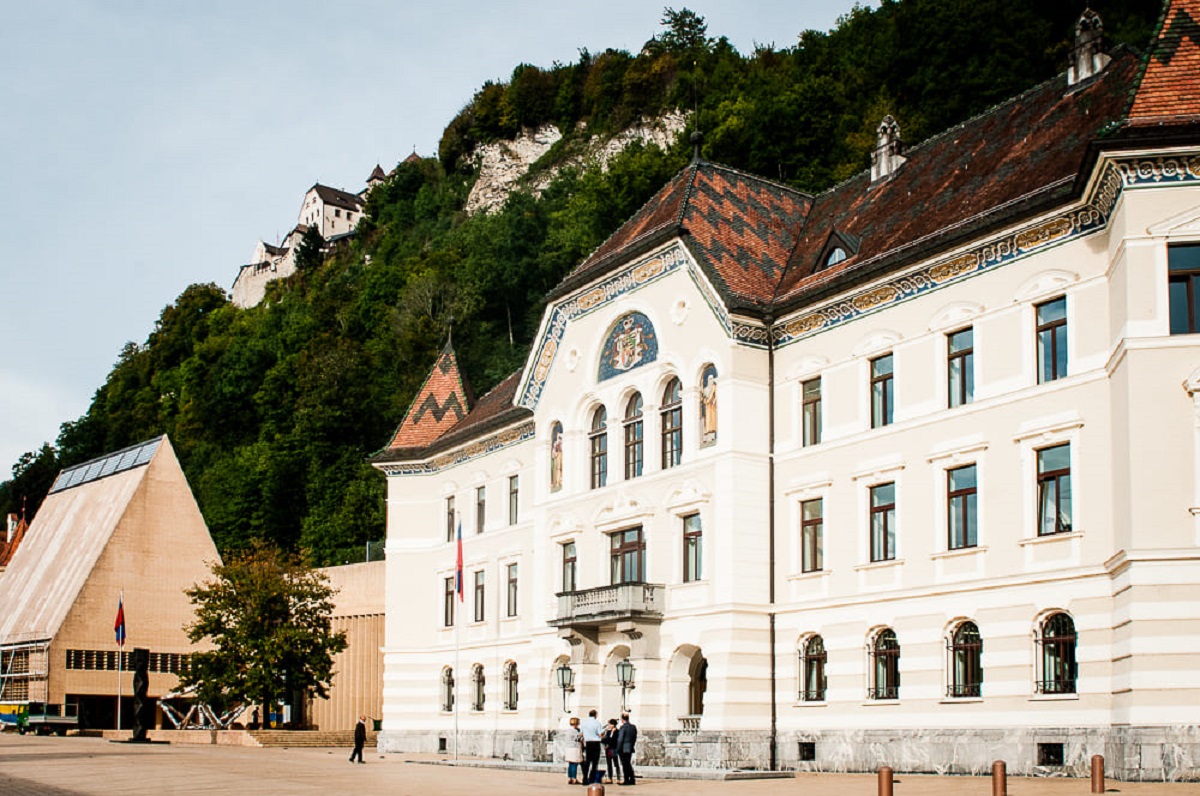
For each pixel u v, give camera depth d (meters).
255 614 70.69
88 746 59.19
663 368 47.75
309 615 72.25
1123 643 31.62
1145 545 30.95
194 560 96.50
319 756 54.84
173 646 93.94
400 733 64.75
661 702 45.62
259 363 141.12
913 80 93.38
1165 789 28.14
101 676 90.88
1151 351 31.61
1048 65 87.56
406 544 66.94
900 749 38.50
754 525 44.09
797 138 97.25
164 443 97.56
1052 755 34.25
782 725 42.84
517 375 67.25
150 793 31.34
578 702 48.88
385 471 68.38
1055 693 34.41
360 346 130.75
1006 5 91.19
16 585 103.38
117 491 98.00
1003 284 37.34
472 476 63.50
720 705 42.53
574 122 169.88
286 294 180.00
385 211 182.38
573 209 127.00
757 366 45.16
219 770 40.91
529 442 59.06
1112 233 33.53
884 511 40.66
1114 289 33.34
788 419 44.44
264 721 71.94
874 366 41.66
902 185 45.75
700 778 38.91
